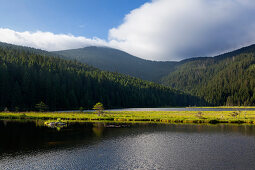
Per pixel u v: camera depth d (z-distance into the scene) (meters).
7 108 104.81
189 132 49.56
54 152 33.28
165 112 103.81
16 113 88.19
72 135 46.53
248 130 51.56
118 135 46.56
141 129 54.38
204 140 41.03
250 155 30.98
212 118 72.00
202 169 25.73
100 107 85.50
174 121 70.12
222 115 83.44
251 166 26.59
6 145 37.62
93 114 91.06
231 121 66.69
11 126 59.12
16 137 44.38
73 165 27.38
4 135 46.56
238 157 30.11
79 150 34.28
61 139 42.59
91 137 44.41
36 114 87.44
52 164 27.81
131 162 28.38
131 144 38.19
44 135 46.50
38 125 61.22
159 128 55.81
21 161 29.00
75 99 136.75
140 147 36.06
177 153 32.34
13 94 109.31
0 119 75.38
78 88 149.88
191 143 38.66
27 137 44.22
